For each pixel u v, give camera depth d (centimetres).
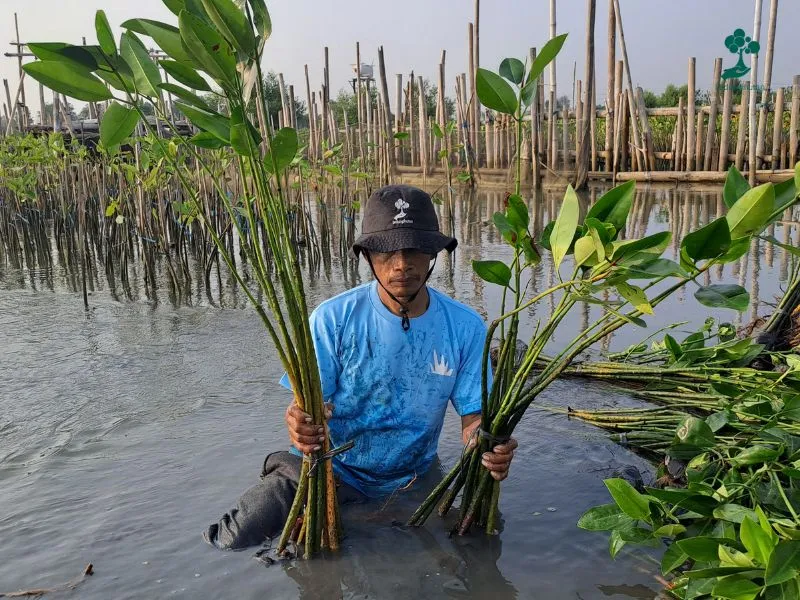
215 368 464
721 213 1099
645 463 331
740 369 370
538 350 241
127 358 488
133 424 373
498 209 1282
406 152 1828
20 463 329
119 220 761
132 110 239
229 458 331
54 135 955
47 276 808
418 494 294
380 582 238
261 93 213
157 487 304
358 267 809
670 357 419
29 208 984
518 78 246
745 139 1474
